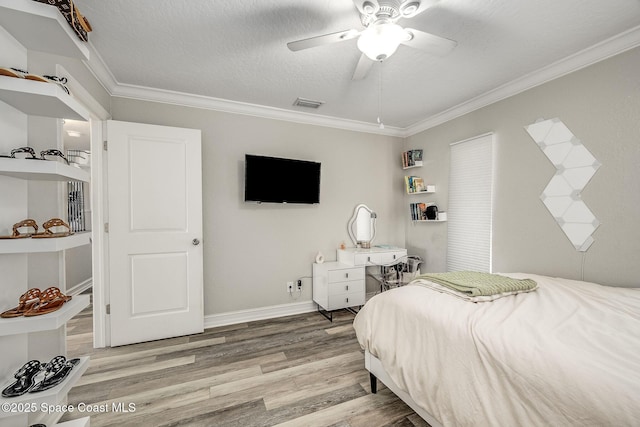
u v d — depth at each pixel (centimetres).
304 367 210
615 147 192
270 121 319
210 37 189
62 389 107
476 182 292
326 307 305
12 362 117
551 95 228
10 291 119
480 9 163
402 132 396
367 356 180
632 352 95
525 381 94
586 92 206
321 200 347
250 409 164
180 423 153
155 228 256
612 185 193
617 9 162
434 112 331
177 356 227
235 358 223
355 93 277
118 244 244
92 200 243
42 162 106
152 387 185
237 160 303
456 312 135
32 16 100
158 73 236
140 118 265
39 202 145
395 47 152
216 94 279
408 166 371
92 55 207
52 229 153
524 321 123
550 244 229
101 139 242
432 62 220
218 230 294
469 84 259
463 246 307
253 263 310
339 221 358
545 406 88
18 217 126
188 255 268
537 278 206
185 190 267
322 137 347
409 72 236
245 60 217
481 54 209
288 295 327
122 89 256
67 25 111
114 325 243
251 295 309
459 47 200
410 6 140
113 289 242
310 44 155
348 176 364
